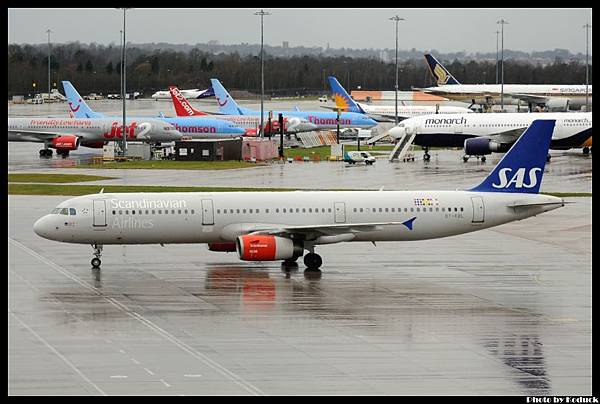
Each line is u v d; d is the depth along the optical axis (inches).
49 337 6318.9
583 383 5418.3
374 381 5433.1
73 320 6786.4
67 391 5211.6
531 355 5969.5
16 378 5438.0
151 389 5260.8
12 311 7062.0
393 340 6304.1
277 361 5802.2
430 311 7140.8
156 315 6963.6
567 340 6328.7
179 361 5792.3
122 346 6112.2
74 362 5753.0
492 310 7194.9
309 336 6387.8
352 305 7332.7
